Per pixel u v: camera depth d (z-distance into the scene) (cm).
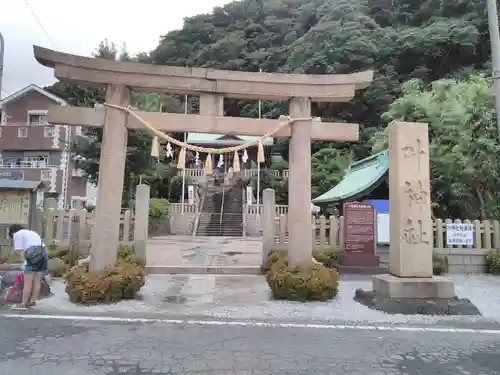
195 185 3178
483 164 1354
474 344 566
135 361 473
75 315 691
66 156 2925
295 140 884
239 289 953
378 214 1246
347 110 3803
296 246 871
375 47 3838
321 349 532
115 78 834
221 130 859
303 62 4222
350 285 1018
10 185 1054
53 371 439
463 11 4025
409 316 727
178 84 852
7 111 2998
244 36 5831
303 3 6222
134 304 785
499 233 1223
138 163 2147
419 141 836
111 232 823
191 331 607
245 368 455
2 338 556
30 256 737
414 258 798
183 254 1503
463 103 1462
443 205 1563
